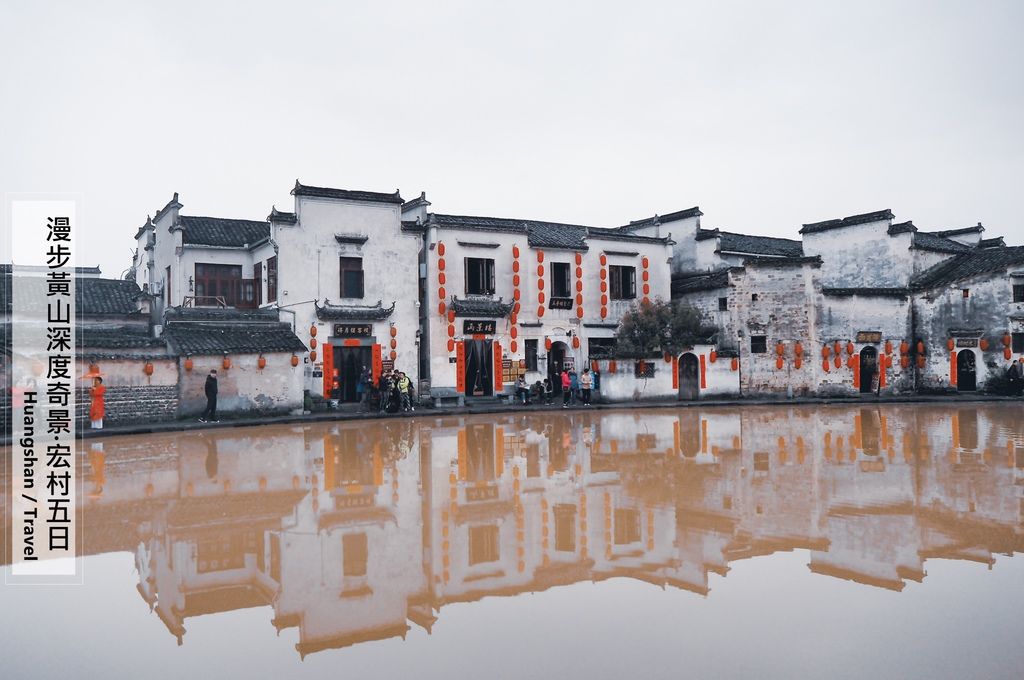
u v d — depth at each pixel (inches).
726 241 1572.3
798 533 390.0
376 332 1169.4
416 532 403.5
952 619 270.2
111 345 935.7
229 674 236.2
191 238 1190.9
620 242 1384.1
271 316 1093.1
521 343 1275.8
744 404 1206.9
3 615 291.9
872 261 1434.5
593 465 601.6
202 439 796.0
